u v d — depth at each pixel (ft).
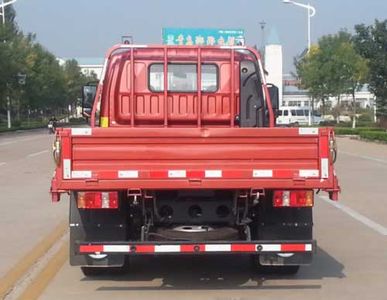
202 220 22.31
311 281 23.81
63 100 285.84
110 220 21.99
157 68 27.27
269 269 24.67
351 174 62.64
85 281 24.03
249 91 27.78
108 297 21.85
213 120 27.61
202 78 27.58
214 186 20.47
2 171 67.87
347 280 23.90
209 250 20.84
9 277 24.59
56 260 27.58
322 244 30.58
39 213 40.40
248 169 20.48
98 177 20.38
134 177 20.42
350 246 30.09
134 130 20.34
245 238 22.35
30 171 67.97
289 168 20.56
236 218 22.25
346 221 36.99
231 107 27.61
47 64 250.16
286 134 20.45
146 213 22.06
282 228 22.16
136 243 20.88
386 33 130.72
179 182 20.43
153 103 27.35
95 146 20.36
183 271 25.55
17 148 109.60
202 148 20.44
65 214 40.01
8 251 29.40
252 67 27.76
